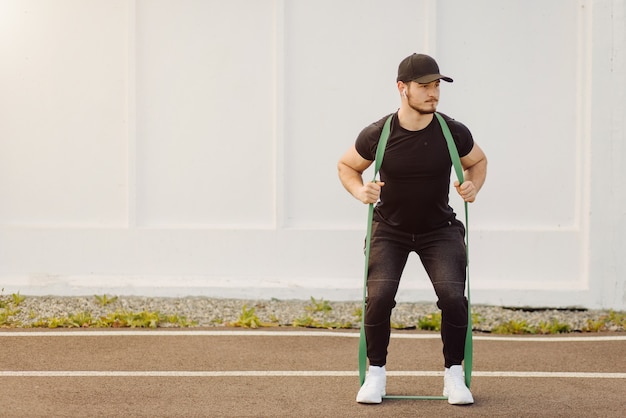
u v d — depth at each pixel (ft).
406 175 18.79
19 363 22.95
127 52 31.14
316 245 31.19
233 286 30.86
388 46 31.04
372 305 19.29
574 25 30.76
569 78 30.83
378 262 19.45
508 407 19.52
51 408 19.22
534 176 31.07
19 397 19.99
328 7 31.01
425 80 18.10
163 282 31.07
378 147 18.81
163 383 21.29
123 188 31.50
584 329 27.81
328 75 31.12
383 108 31.14
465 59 30.96
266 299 30.83
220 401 19.84
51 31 31.32
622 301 30.48
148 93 31.35
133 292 30.94
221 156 31.40
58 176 31.53
